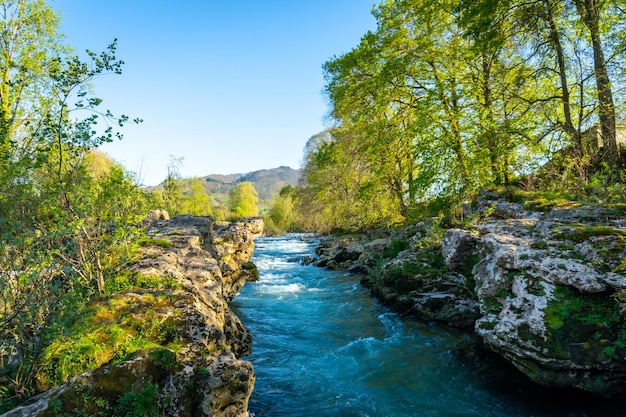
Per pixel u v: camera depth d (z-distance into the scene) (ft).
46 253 17.22
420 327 35.14
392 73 63.77
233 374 16.10
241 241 55.62
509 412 20.61
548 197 39.37
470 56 55.06
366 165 86.94
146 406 13.00
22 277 14.80
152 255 28.32
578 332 19.53
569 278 20.54
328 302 46.11
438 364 27.02
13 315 13.89
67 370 14.43
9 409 12.81
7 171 19.42
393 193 83.05
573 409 20.17
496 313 24.22
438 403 21.95
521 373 24.13
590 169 41.55
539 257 22.97
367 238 82.23
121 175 25.12
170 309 19.67
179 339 17.88
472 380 24.40
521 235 28.04
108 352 15.74
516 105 51.55
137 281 22.63
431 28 59.77
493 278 25.58
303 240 147.33
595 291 19.67
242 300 47.44
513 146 48.49
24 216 19.99
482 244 29.43
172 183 109.09
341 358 28.78
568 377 19.76
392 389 23.80
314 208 165.17
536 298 21.62
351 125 84.02
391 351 29.76
